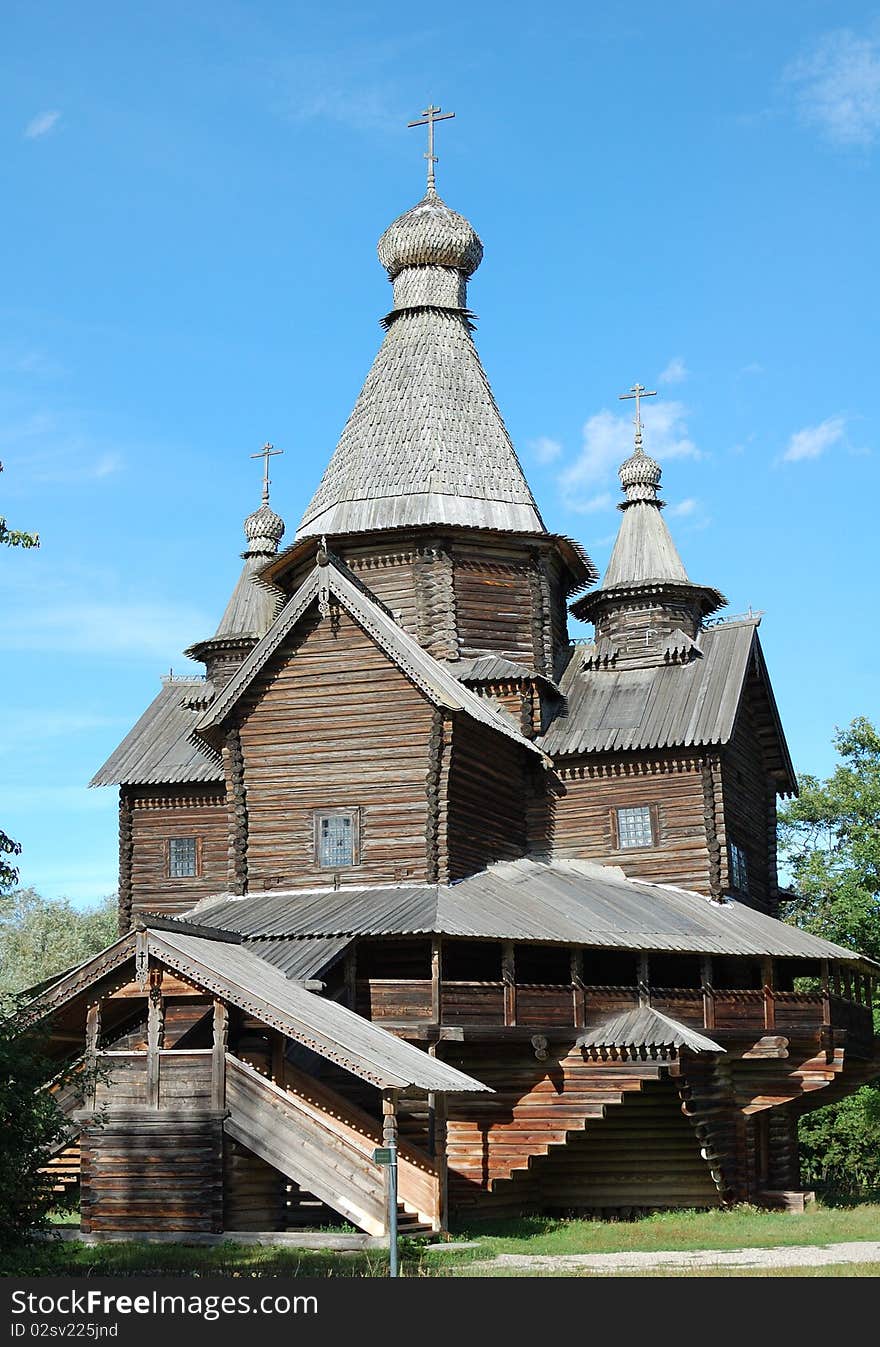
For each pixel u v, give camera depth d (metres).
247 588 47.34
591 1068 30.84
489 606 38.50
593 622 42.06
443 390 40.34
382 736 34.03
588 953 36.69
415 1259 22.81
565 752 37.66
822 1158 52.16
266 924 31.36
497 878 34.50
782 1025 34.31
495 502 38.97
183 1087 25.19
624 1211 33.16
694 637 40.94
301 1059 29.61
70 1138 23.55
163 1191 24.84
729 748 38.75
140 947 25.66
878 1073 40.81
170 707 46.03
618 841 37.66
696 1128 31.97
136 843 43.41
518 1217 31.98
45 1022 21.75
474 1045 31.03
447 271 42.44
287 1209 27.06
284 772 34.72
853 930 53.12
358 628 34.66
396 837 33.47
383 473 39.06
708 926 34.47
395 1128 24.45
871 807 55.31
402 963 32.28
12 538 23.20
